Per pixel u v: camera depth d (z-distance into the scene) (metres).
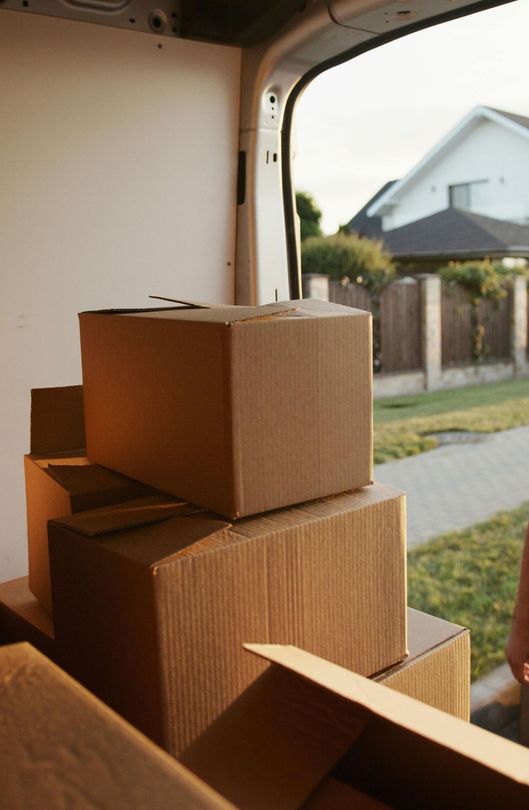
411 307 11.77
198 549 1.05
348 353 1.25
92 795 0.45
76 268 2.02
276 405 1.17
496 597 4.97
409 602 4.92
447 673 1.40
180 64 2.13
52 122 1.94
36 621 1.46
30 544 1.59
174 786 0.46
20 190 1.92
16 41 1.86
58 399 1.63
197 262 2.25
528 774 0.82
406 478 7.79
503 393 11.95
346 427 1.26
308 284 10.43
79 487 1.33
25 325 1.96
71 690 0.58
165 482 1.29
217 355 1.12
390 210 19.77
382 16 1.86
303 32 2.01
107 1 1.97
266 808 0.94
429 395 11.88
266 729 1.04
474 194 18.59
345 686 0.96
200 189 2.23
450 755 0.95
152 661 1.02
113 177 2.05
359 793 1.03
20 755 0.50
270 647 1.06
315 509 1.21
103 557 1.09
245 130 2.26
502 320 13.05
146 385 1.30
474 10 1.81
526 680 1.49
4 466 1.96
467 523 6.40
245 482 1.15
